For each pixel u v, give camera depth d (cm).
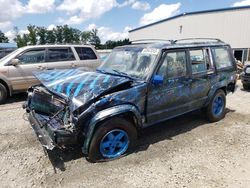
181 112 499
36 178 359
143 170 378
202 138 497
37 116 446
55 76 446
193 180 354
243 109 709
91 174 367
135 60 465
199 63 522
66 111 384
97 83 382
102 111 372
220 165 395
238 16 2423
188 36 2928
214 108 586
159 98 443
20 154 426
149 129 543
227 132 530
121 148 414
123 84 395
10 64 786
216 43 585
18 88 804
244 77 998
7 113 668
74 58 898
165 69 447
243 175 368
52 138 361
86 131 374
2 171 376
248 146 462
